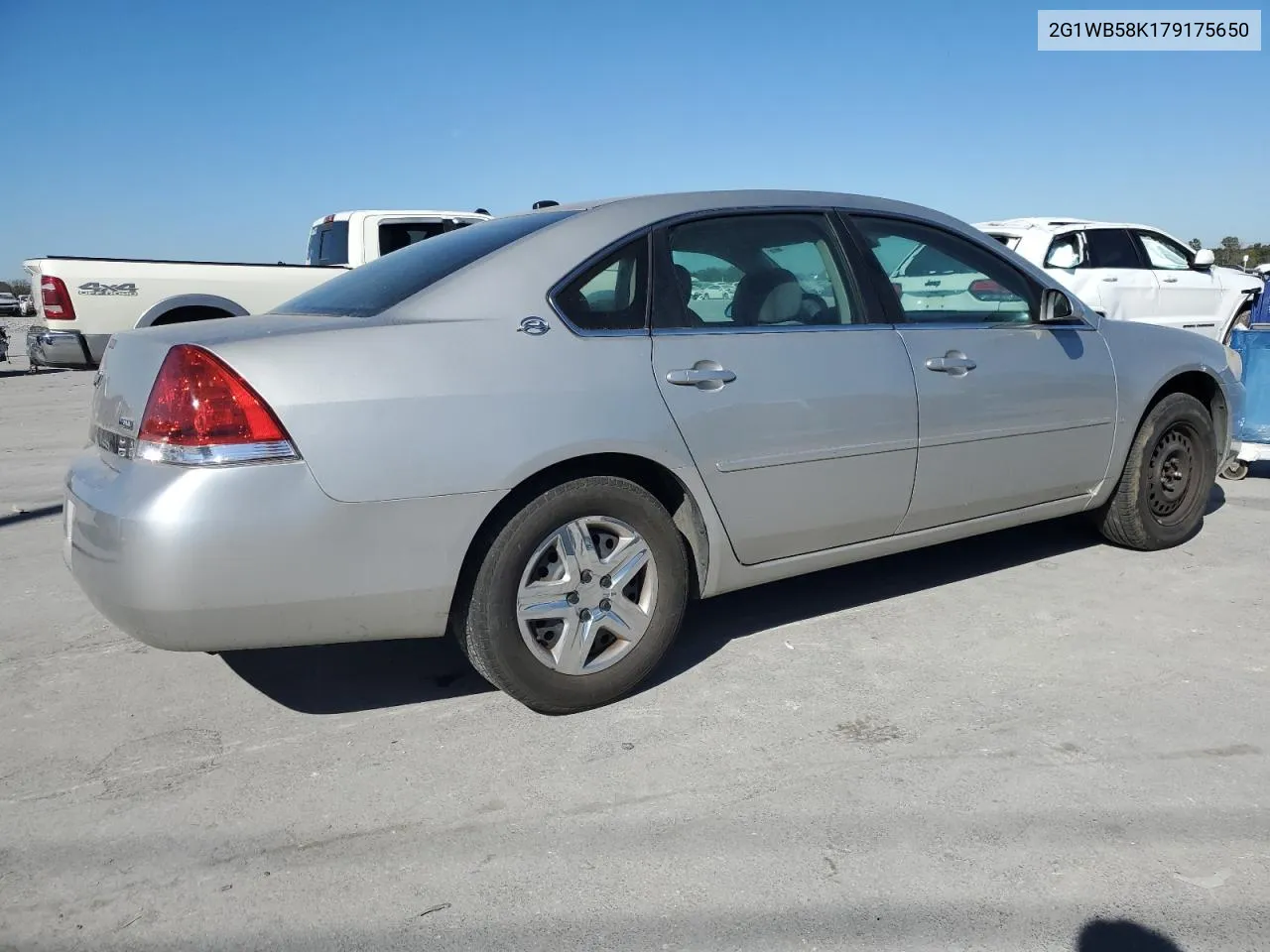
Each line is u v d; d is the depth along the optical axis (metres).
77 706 3.45
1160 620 4.07
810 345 3.63
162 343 2.91
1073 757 2.98
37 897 2.41
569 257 3.29
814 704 3.36
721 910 2.32
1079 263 10.63
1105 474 4.61
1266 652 3.75
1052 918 2.28
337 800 2.82
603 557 3.28
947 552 5.05
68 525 3.03
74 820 2.74
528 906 2.35
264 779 2.94
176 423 2.74
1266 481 6.66
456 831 2.66
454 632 3.24
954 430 3.97
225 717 3.35
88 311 9.75
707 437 3.36
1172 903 2.32
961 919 2.28
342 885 2.45
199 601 2.71
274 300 10.46
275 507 2.73
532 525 3.08
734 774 2.92
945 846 2.55
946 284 4.14
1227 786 2.81
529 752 3.07
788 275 3.73
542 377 3.08
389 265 3.65
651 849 2.56
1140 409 4.65
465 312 3.09
